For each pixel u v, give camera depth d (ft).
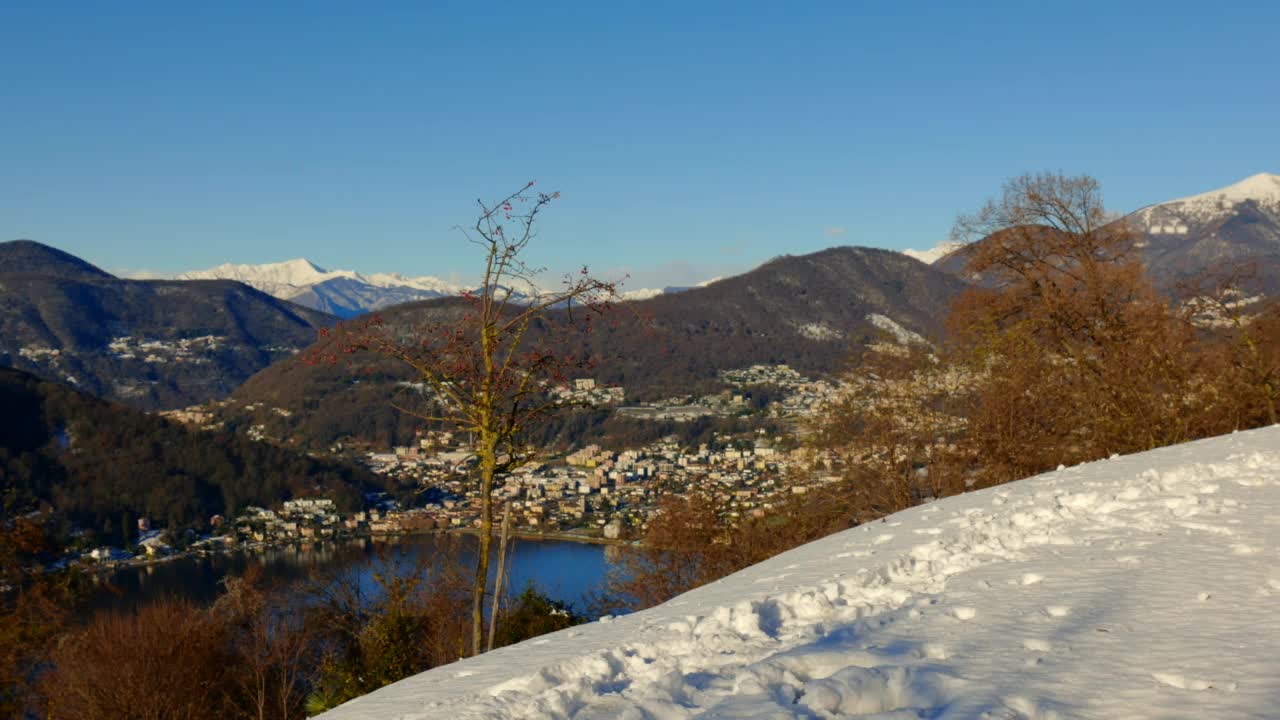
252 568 71.00
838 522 86.53
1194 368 91.04
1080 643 18.26
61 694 60.85
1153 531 30.32
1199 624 18.93
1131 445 87.71
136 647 61.16
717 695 17.39
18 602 68.33
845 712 15.26
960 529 35.88
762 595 28.58
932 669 16.97
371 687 51.34
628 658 21.99
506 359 42.86
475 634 42.52
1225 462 42.39
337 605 65.92
